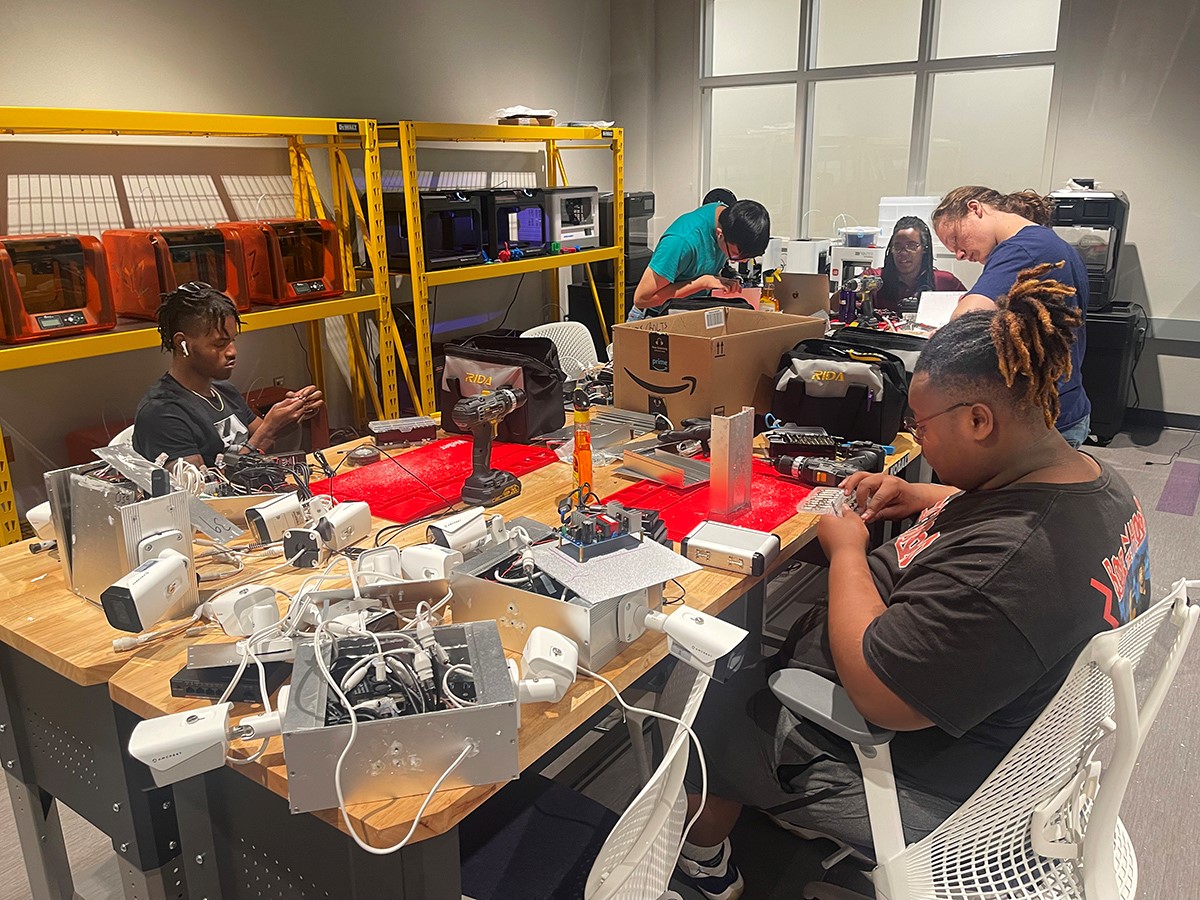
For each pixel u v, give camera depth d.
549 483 2.03
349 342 4.37
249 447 2.09
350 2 4.24
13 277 2.64
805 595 3.05
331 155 4.15
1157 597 3.08
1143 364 5.11
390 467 2.16
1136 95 4.75
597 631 1.17
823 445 2.12
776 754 1.43
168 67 3.58
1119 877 1.19
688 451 2.21
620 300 5.32
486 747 0.96
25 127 2.62
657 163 6.34
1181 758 2.18
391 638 1.06
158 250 3.05
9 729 1.52
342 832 1.01
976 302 2.43
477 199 4.21
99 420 3.57
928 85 5.39
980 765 1.22
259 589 1.31
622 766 2.20
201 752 0.96
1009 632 1.09
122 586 1.28
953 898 1.17
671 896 1.15
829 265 4.51
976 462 1.21
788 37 5.75
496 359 2.34
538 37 5.44
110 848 1.94
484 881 1.17
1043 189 5.16
